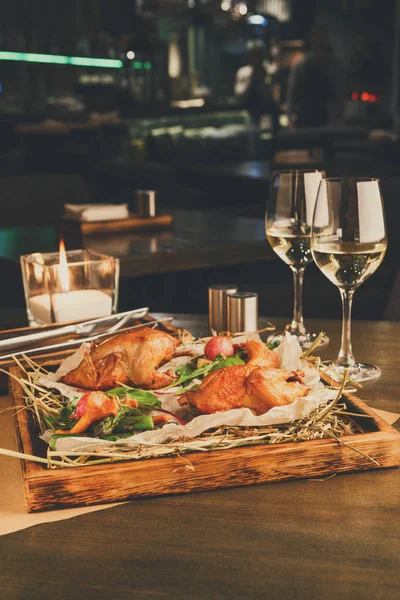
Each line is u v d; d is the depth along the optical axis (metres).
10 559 0.99
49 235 2.54
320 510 1.05
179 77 7.54
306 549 1.00
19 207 3.03
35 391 1.22
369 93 8.95
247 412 1.10
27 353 1.32
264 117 6.51
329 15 9.36
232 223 2.68
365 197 1.29
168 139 5.83
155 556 0.99
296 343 1.22
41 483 1.04
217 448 1.09
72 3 6.88
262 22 7.91
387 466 1.11
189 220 2.75
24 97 7.01
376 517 1.04
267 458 1.08
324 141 4.70
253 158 6.33
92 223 2.41
